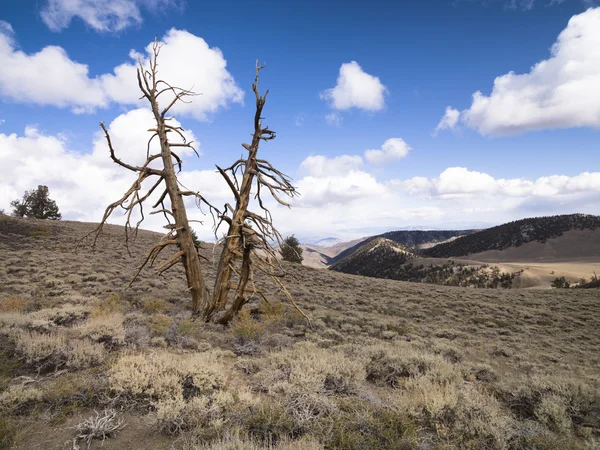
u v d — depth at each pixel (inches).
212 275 1160.2
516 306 1124.5
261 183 586.9
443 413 211.3
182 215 557.6
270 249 561.9
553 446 191.9
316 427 186.2
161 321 417.1
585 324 876.6
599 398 244.4
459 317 904.9
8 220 1505.9
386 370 310.3
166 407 186.7
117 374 220.5
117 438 173.5
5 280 725.9
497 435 190.5
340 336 524.4
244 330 424.2
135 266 1135.6
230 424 186.2
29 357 246.7
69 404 198.7
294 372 261.6
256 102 598.5
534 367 454.0
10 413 181.8
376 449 169.9
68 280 798.5
